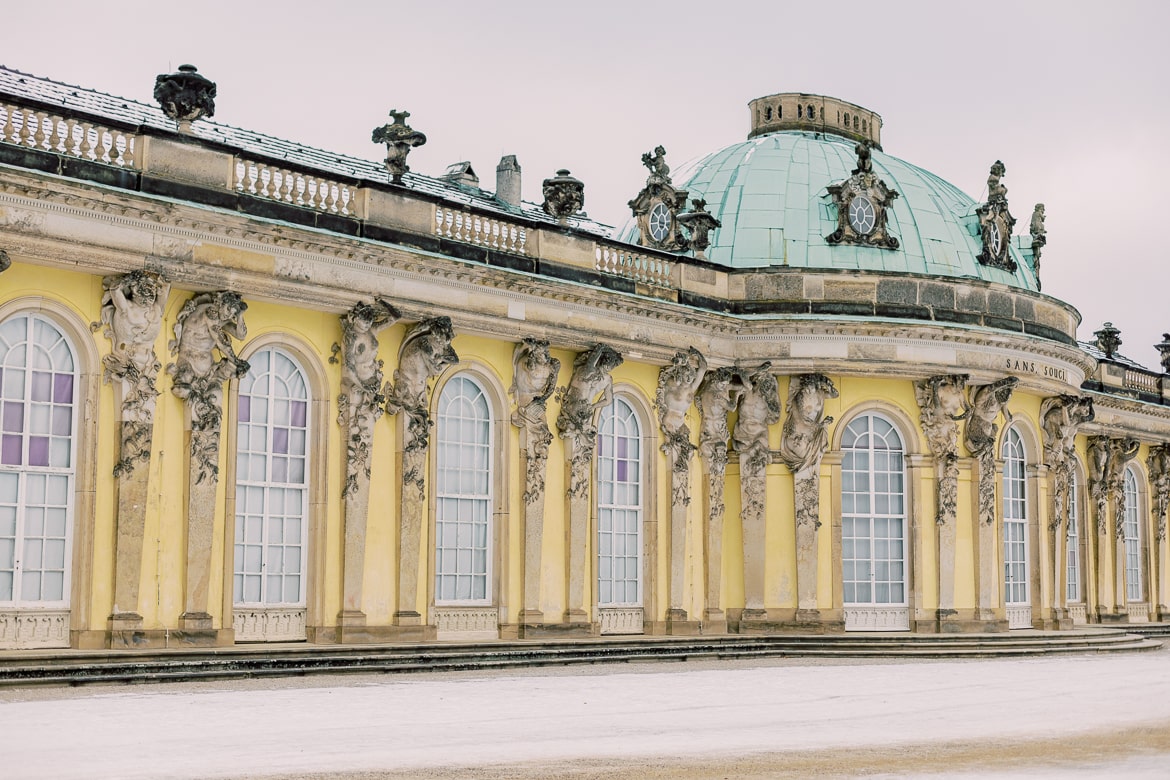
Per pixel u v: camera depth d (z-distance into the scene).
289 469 39.62
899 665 43.94
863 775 20.55
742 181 56.38
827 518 51.44
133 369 35.50
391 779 19.73
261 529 38.97
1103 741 24.44
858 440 52.50
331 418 40.12
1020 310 54.44
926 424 52.16
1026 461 57.69
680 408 49.41
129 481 35.41
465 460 43.81
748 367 51.28
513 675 37.22
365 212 40.69
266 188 38.84
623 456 48.66
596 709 28.72
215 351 37.69
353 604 39.88
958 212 58.06
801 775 20.50
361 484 40.19
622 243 47.97
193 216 36.38
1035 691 34.16
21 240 33.69
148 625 35.97
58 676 31.52
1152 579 73.19
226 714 26.30
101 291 35.53
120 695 29.38
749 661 45.47
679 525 49.19
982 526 52.72
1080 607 66.00
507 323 44.06
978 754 22.78
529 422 44.75
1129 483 73.25
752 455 51.09
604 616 47.47
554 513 45.59
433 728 25.11
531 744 23.31
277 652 35.97
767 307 51.50
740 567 51.12
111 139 35.78
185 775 19.62
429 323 41.41
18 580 34.22
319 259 39.38
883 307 51.72
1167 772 21.03
